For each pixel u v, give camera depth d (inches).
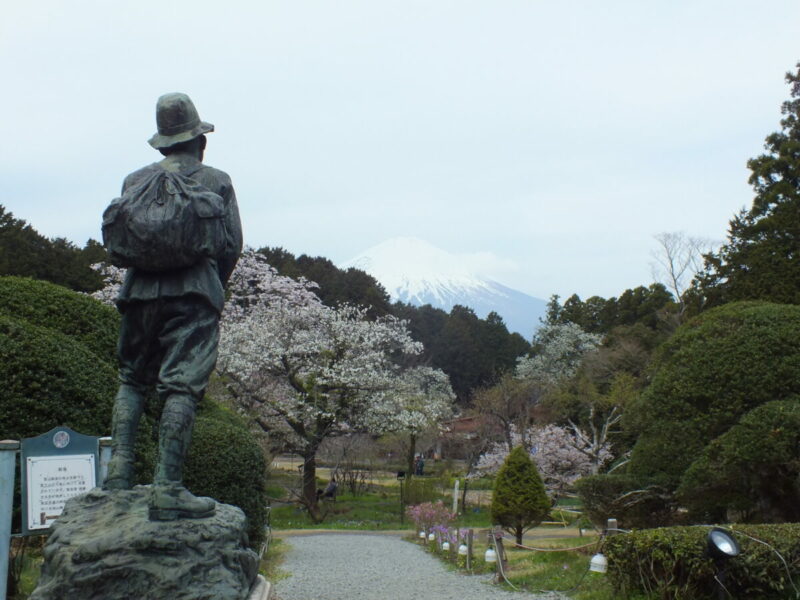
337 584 405.4
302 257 1934.1
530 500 604.1
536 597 348.2
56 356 282.4
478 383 2020.2
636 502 451.5
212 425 401.4
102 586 146.6
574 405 1098.7
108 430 293.1
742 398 426.6
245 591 160.4
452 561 520.1
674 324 1294.3
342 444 1165.7
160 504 157.6
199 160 190.5
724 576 281.1
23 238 1232.8
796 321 444.1
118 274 999.0
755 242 893.2
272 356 940.0
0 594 215.3
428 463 1705.2
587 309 1998.0
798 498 421.1
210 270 174.9
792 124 947.3
